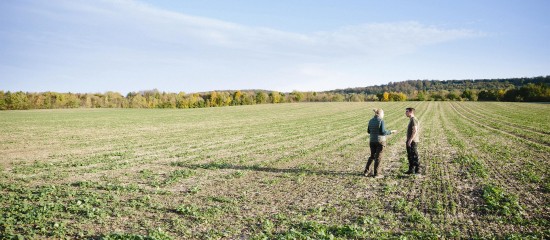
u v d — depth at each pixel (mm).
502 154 16953
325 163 15492
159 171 14242
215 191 10875
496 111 62281
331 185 11422
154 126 40625
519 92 110562
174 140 26312
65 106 110688
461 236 7094
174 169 14672
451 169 13625
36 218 7988
